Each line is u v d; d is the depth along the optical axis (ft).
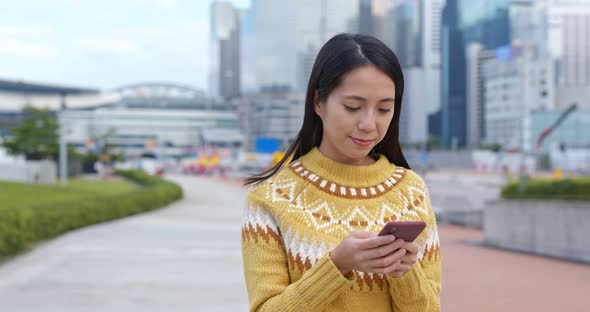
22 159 116.78
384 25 477.77
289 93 346.74
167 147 377.71
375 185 6.05
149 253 30.86
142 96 541.75
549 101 347.97
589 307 20.70
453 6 526.16
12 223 30.99
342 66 5.46
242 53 405.18
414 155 257.55
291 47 349.61
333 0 328.90
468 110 510.99
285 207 5.86
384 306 5.77
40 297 20.45
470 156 259.60
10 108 379.14
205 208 65.41
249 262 5.90
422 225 4.92
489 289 23.88
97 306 19.33
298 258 5.69
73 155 146.61
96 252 30.76
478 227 52.70
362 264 4.99
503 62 369.50
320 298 5.14
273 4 348.79
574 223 31.53
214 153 230.48
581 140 238.48
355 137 5.57
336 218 5.82
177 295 21.12
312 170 6.05
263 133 367.86
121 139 383.24
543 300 21.84
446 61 525.75
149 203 60.03
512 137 360.69
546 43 522.06
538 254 34.30
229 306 19.56
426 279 5.78
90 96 418.72
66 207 41.73
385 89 5.49
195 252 31.71
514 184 47.55
